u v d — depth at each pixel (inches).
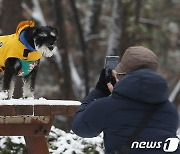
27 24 335.9
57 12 991.0
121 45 1013.8
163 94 201.3
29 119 291.0
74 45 1263.5
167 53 1241.4
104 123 203.0
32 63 335.3
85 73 1050.1
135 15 1030.4
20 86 695.1
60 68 1003.9
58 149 350.0
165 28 1187.3
